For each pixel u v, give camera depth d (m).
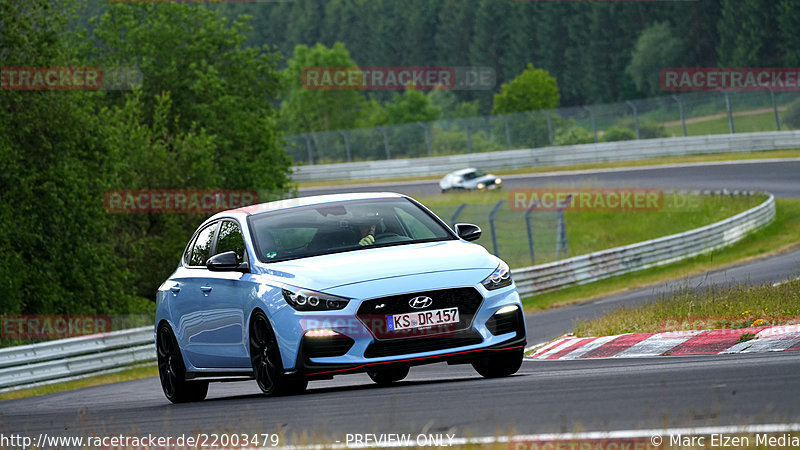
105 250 100.31
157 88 152.25
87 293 97.31
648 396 19.05
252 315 26.59
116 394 45.16
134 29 153.25
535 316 71.56
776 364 22.67
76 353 64.69
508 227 138.88
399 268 25.48
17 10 97.44
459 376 32.25
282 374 25.45
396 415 19.38
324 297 24.95
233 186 151.12
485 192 169.75
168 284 31.70
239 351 27.59
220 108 152.50
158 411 27.20
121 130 126.19
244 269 27.36
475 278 25.58
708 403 17.53
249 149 155.12
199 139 131.62
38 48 97.44
